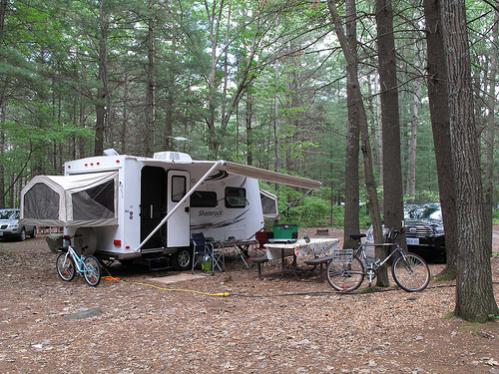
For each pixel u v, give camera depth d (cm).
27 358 467
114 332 555
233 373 412
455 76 514
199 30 1738
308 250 949
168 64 1730
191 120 1891
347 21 802
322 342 492
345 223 1062
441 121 824
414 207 1231
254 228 1273
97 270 865
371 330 527
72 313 658
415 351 450
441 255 1069
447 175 820
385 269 759
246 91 1927
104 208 908
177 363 442
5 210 1883
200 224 1130
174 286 869
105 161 965
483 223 518
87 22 1552
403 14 977
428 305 620
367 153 747
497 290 708
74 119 2258
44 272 1034
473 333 480
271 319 600
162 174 1030
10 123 1655
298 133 2745
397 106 941
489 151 1163
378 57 975
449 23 518
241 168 944
